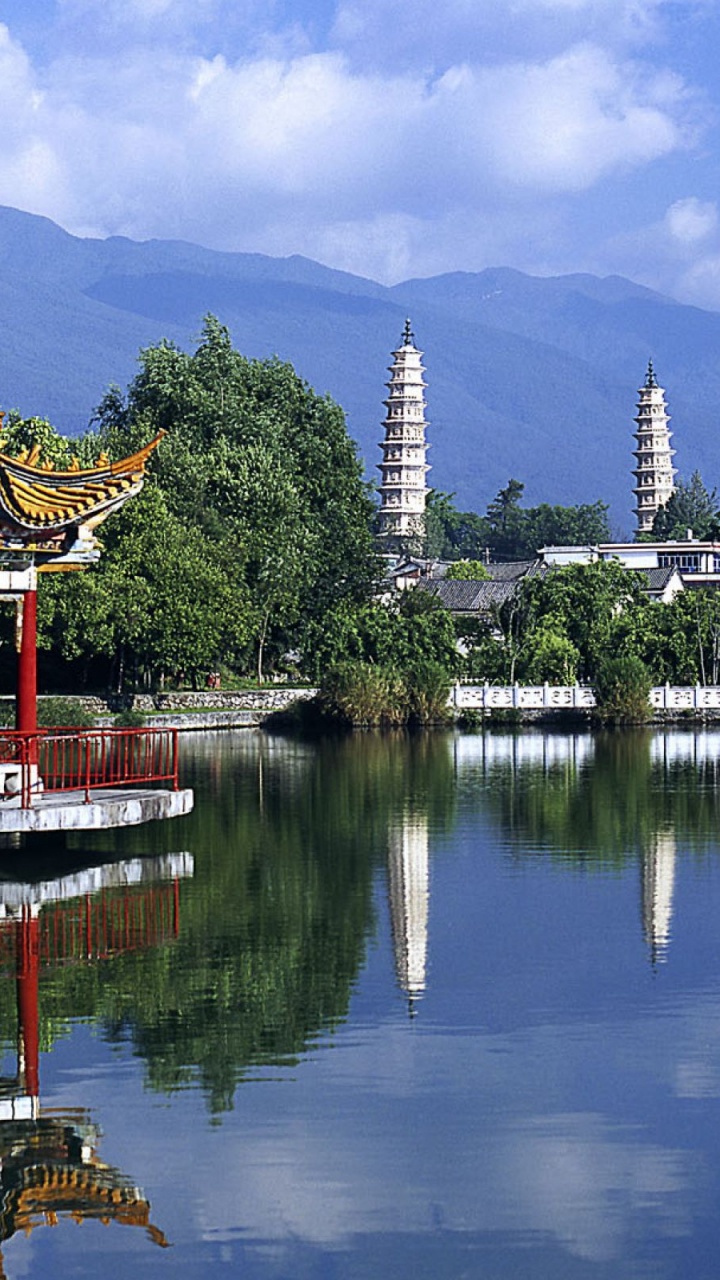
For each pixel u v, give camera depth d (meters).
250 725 87.81
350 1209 17.34
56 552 35.50
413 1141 19.02
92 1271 16.19
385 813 46.06
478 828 42.59
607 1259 16.25
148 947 27.94
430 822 43.91
